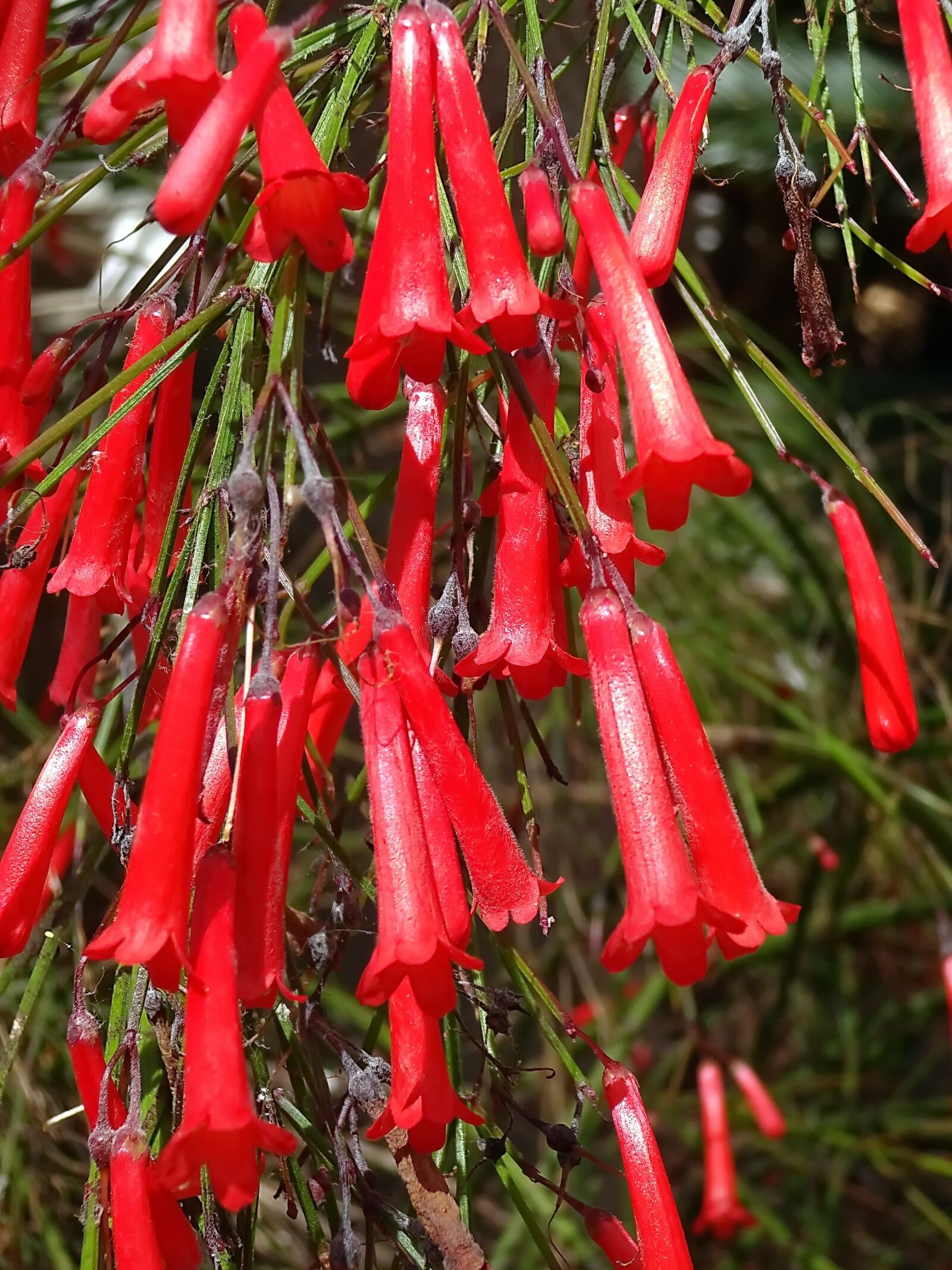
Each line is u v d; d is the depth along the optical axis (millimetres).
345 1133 195
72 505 202
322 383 397
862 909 448
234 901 168
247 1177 166
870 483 188
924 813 356
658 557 184
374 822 168
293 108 173
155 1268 173
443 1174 205
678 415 169
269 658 171
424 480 186
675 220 182
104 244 413
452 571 188
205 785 178
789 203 196
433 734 171
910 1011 485
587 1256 380
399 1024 177
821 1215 455
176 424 198
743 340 192
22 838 184
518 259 174
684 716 172
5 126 193
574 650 209
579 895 447
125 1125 177
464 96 176
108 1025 204
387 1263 270
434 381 177
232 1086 163
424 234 173
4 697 196
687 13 195
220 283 204
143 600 198
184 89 175
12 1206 287
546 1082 426
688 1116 460
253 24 178
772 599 505
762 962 426
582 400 187
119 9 256
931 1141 487
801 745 403
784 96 200
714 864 172
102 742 245
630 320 172
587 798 441
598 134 196
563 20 333
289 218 174
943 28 186
